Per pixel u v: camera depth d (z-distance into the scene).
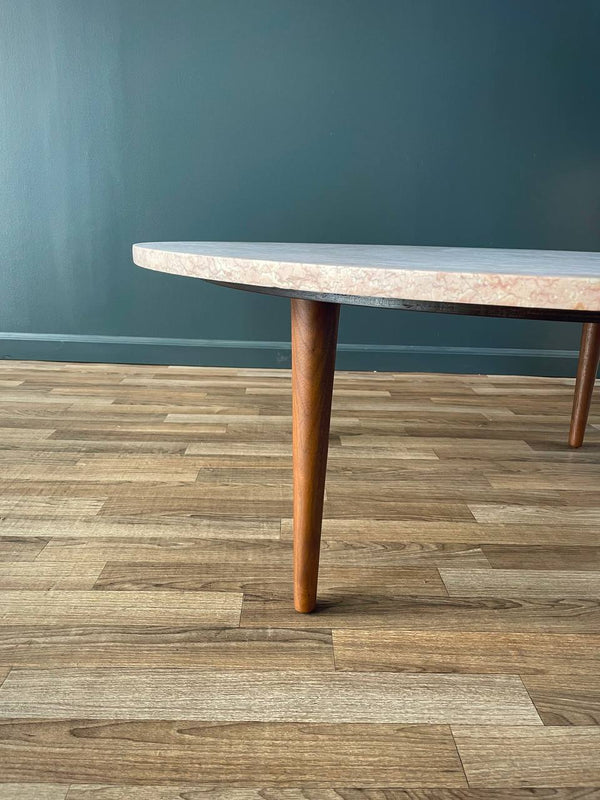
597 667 0.85
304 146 2.53
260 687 0.79
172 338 2.66
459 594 1.01
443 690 0.80
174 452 1.62
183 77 2.46
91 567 1.06
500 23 2.44
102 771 0.67
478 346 2.67
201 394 2.21
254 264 0.65
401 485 1.45
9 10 2.40
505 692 0.80
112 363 2.66
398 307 0.66
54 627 0.90
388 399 2.21
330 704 0.77
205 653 0.85
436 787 0.66
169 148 2.52
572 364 2.66
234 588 1.01
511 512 1.33
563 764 0.69
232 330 2.65
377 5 2.42
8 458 1.55
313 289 0.61
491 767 0.69
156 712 0.75
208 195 2.56
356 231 2.59
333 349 0.85
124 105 2.48
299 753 0.70
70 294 2.62
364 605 0.98
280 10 2.42
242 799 0.64
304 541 0.92
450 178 2.55
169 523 1.23
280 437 1.77
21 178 2.53
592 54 2.46
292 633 0.90
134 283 2.61
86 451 1.62
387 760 0.69
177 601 0.97
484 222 2.59
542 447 1.75
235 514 1.28
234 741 0.71
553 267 0.65
